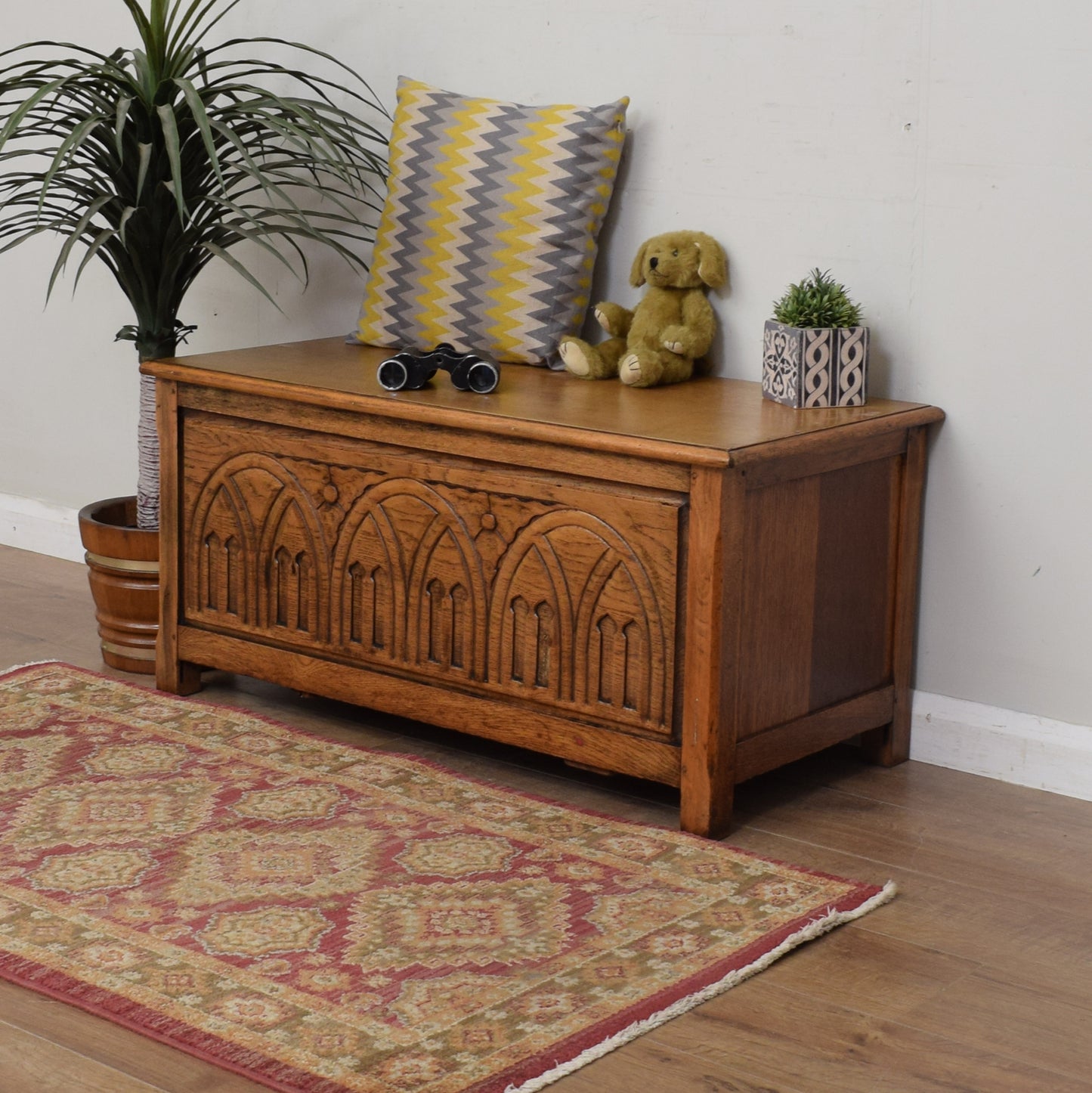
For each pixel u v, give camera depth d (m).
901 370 2.68
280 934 2.02
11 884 2.14
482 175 2.89
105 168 2.92
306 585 2.76
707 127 2.82
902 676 2.70
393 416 2.57
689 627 2.32
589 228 2.88
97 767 2.56
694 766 2.35
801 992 1.95
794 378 2.55
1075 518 2.54
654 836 2.35
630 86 2.90
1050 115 2.47
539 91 3.03
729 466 2.22
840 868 2.31
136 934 2.01
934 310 2.63
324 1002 1.86
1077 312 2.50
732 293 2.84
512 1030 1.81
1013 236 2.54
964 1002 1.93
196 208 2.97
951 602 2.69
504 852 2.29
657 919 2.09
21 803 2.41
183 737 2.71
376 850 2.28
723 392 2.71
